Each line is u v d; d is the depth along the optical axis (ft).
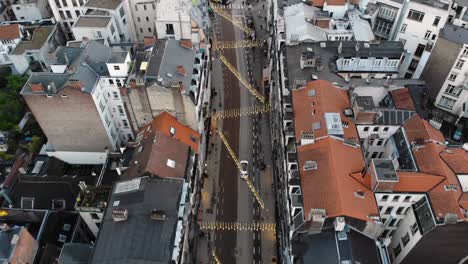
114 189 271.08
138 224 248.73
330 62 353.10
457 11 417.28
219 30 547.08
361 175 263.90
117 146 370.32
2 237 252.83
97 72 325.01
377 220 242.99
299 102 313.94
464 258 261.24
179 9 370.73
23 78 417.28
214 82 470.80
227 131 416.67
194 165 323.57
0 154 365.61
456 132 338.54
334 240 243.19
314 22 390.42
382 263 246.06
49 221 293.43
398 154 292.40
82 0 454.40
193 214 326.65
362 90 332.60
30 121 398.62
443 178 258.57
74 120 326.85
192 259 313.73
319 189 254.06
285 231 285.23
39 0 490.90
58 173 353.10
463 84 331.36
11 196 312.29
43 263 269.23
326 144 273.95
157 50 340.18
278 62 383.65
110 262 233.96
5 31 436.35
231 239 331.77
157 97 319.68
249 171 380.78
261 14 576.20
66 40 490.08
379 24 404.16
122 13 431.02
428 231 244.83
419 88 330.95
